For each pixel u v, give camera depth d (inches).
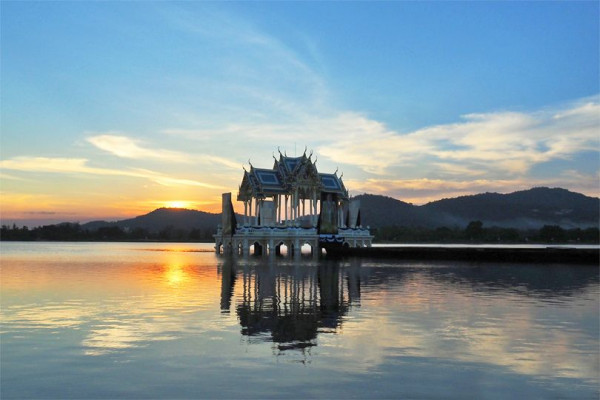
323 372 714.8
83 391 645.3
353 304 1289.4
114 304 1296.8
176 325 1018.1
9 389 652.7
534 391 650.2
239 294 1489.9
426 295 1457.9
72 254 4921.3
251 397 624.1
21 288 1681.8
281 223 4653.1
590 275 2091.5
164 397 625.3
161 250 6540.4
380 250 3526.1
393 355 797.9
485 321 1059.3
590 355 800.9
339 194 4594.0
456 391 647.1
